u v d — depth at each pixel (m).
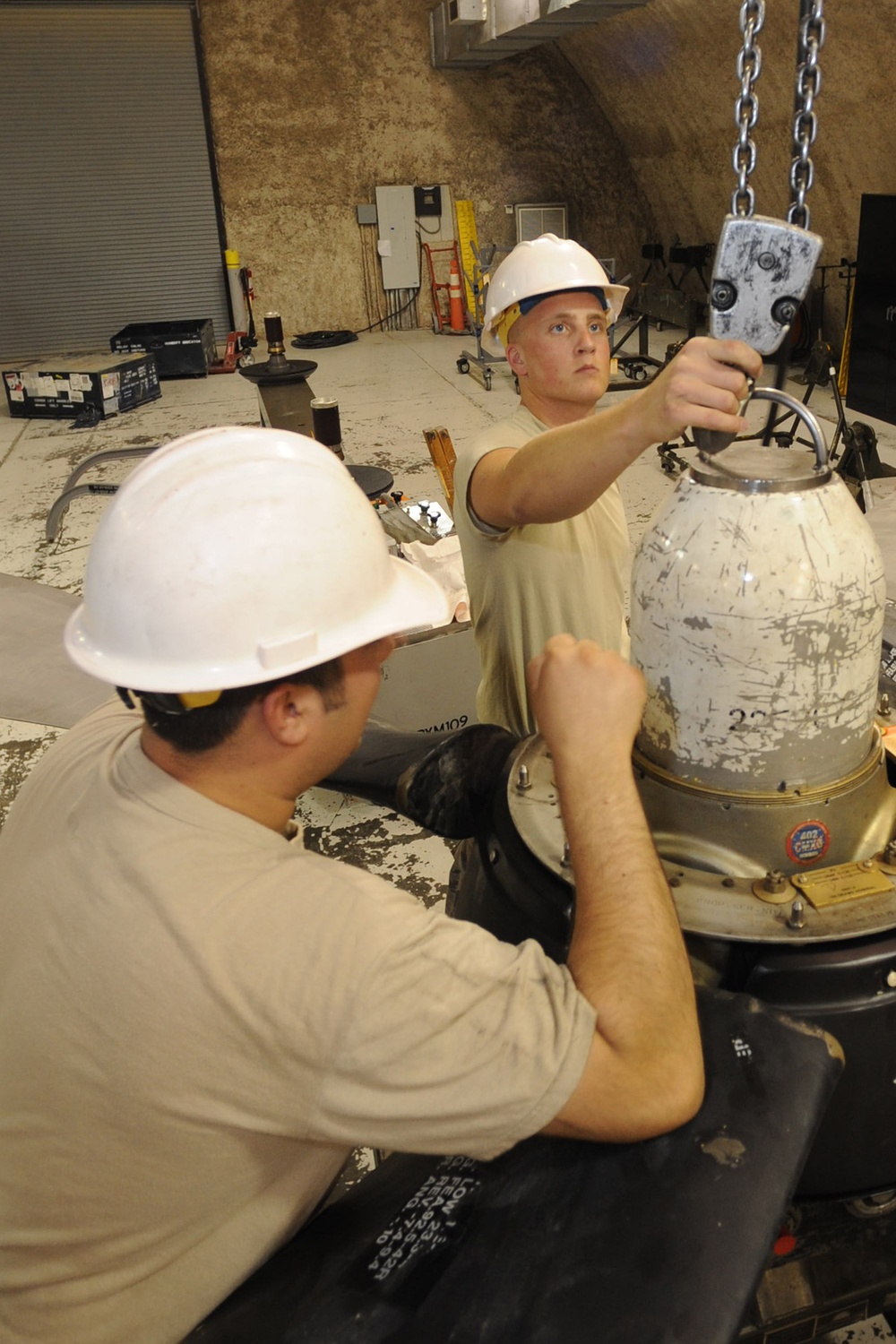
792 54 6.12
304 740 0.77
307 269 9.47
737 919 0.83
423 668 2.47
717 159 7.88
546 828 0.97
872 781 0.90
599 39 8.09
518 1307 0.67
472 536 1.50
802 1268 0.95
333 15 8.64
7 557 4.32
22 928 0.77
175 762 0.77
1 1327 0.78
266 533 0.72
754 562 0.78
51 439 6.40
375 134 9.16
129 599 0.73
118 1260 0.77
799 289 0.76
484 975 0.71
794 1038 0.78
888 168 6.07
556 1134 0.74
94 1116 0.73
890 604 1.95
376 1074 0.68
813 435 0.80
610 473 1.01
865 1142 0.86
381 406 6.66
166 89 8.56
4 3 8.02
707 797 0.88
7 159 8.49
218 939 0.70
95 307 9.17
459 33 8.14
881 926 0.81
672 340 8.63
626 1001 0.73
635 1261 0.68
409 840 2.37
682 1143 0.73
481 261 8.30
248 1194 0.79
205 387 7.86
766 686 0.81
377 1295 0.71
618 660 0.84
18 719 2.79
